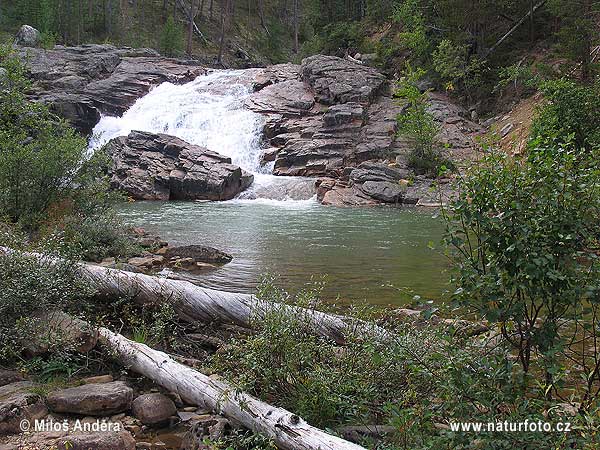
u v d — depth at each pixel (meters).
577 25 23.33
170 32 50.84
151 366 4.94
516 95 27.88
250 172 26.50
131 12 58.47
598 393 3.81
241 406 4.03
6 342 5.14
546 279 3.60
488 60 30.81
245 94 33.62
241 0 70.94
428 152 23.80
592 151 3.93
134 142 25.17
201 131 28.48
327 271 10.42
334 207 21.12
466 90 30.69
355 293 8.74
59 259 6.04
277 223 16.86
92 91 31.36
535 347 3.79
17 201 10.70
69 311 5.70
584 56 23.30
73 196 11.49
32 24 48.66
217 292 6.29
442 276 10.01
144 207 20.25
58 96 29.97
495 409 3.52
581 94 17.44
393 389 4.42
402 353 4.11
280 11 73.88
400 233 15.22
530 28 31.08
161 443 4.12
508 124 25.34
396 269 10.65
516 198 3.72
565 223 3.60
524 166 3.90
